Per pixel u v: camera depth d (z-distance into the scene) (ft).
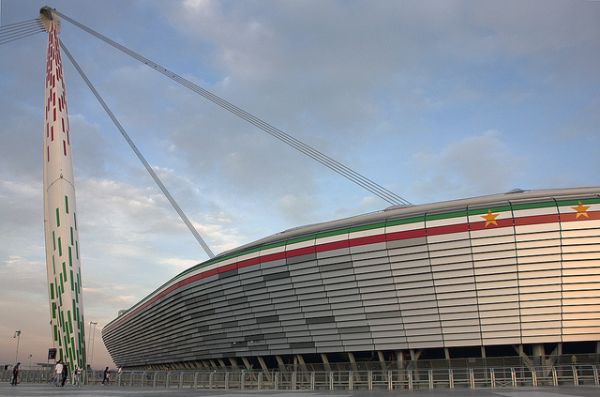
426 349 129.90
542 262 112.47
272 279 142.82
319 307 135.85
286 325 143.54
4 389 108.47
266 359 161.38
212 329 170.30
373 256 125.08
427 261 119.85
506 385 109.29
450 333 121.08
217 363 186.09
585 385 103.14
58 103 198.90
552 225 111.34
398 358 130.21
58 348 176.55
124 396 78.59
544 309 113.91
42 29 215.92
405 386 114.73
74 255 185.78
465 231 116.16
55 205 187.93
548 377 107.04
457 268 117.70
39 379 174.60
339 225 136.15
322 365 143.74
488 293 116.47
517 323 115.85
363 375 116.67
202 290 167.53
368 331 129.59
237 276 151.12
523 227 112.68
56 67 204.64
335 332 134.41
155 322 229.04
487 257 115.34
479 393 82.38
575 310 112.68
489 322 117.50
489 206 116.67
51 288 183.11
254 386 126.82
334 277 131.34
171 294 192.24
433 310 121.49
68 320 177.17
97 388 124.16
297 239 137.80
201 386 134.10
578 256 111.14
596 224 109.81
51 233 186.39
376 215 130.41
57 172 190.60
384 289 125.59
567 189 117.50
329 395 83.51
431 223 119.03
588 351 119.24
